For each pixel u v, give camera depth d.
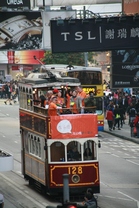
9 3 49.88
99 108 71.50
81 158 40.62
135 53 74.12
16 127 77.19
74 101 42.16
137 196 43.25
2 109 97.69
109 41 39.38
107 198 42.50
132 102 78.50
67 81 44.31
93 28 39.19
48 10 48.66
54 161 40.62
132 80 74.31
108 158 57.31
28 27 48.59
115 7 62.38
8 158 38.31
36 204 40.22
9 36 48.38
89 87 67.69
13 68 129.12
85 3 55.31
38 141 42.47
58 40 38.97
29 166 44.84
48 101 41.91
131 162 55.53
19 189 44.69
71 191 40.47
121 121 76.56
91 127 40.75
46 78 45.19
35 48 48.91
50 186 40.59
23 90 45.69
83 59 99.50
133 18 39.34
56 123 40.44
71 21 38.91
